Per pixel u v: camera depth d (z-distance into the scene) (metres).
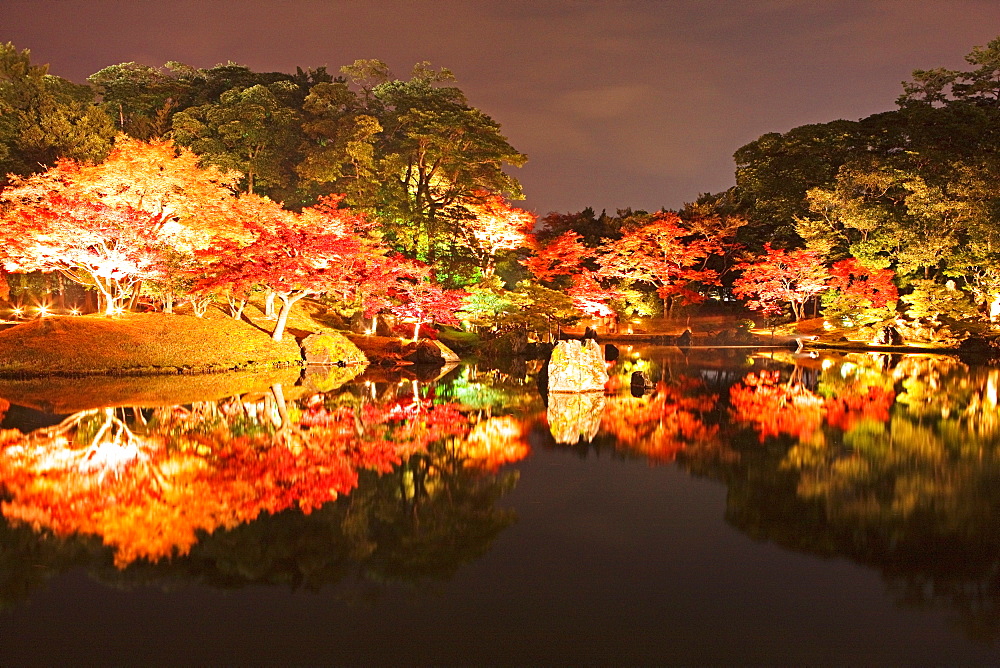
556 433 14.08
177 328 28.16
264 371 27.91
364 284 32.22
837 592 6.54
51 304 39.84
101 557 7.27
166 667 5.22
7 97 40.69
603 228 63.72
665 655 5.41
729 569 7.05
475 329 46.94
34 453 11.91
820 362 32.44
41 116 40.00
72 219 26.23
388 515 8.68
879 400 19.05
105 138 41.09
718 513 8.82
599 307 51.47
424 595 6.44
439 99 49.62
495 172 51.91
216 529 8.12
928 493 9.73
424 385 23.31
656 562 7.22
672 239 54.06
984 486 10.03
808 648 5.54
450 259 46.56
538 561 7.25
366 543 7.75
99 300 34.84
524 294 43.34
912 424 15.16
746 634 5.74
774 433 14.14
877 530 8.17
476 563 7.16
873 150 52.28
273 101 48.44
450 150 47.56
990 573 7.00
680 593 6.50
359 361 32.28
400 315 37.88
